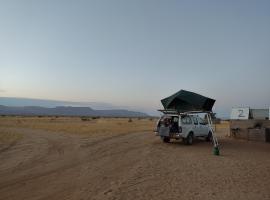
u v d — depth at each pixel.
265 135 23.59
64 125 55.94
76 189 10.41
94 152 18.95
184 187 10.02
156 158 15.80
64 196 9.70
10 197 9.96
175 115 21.70
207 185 10.26
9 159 17.23
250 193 9.32
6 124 62.59
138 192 9.52
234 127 26.59
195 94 21.83
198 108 21.50
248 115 26.91
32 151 20.36
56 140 27.25
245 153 17.70
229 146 21.14
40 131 40.09
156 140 24.97
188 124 21.70
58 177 12.41
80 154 18.36
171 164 14.08
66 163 15.47
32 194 10.16
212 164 14.03
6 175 13.14
